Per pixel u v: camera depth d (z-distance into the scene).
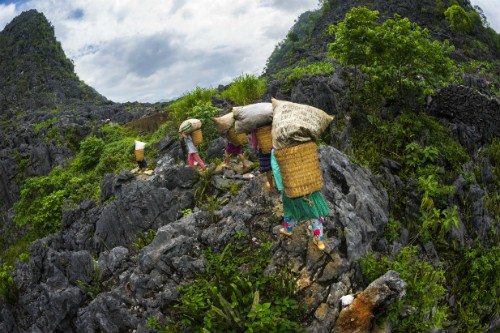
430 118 11.87
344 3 49.19
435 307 6.75
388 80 11.53
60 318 7.51
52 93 47.91
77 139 22.84
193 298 5.98
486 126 12.30
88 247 9.77
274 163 5.96
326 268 5.96
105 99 51.28
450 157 10.62
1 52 56.78
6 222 18.22
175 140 13.56
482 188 11.01
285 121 5.56
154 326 6.06
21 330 8.27
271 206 7.59
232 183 8.91
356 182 8.09
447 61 11.27
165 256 6.89
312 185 5.57
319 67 14.42
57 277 8.08
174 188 9.62
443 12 39.03
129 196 9.24
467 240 9.49
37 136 24.02
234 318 5.27
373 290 5.35
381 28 10.48
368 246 7.07
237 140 9.01
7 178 23.00
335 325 5.50
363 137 10.69
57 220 14.59
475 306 8.79
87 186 14.65
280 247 6.48
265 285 6.01
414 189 9.53
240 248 6.88
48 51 55.38
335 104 11.09
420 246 8.70
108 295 6.82
